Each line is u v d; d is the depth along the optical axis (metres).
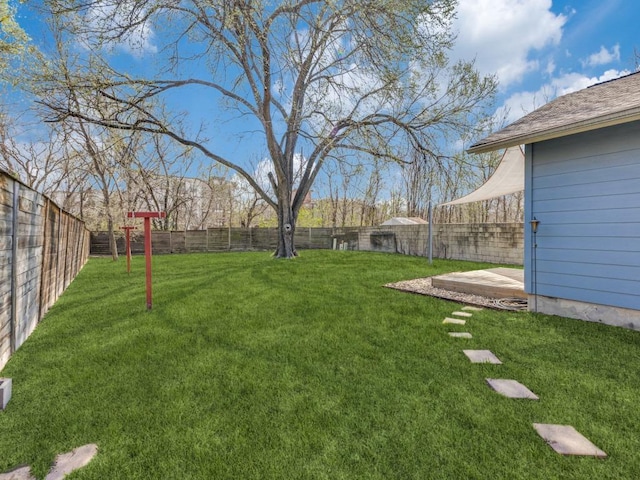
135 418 1.90
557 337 3.18
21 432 1.80
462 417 1.87
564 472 1.46
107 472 1.50
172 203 20.09
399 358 2.72
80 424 1.86
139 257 13.81
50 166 13.62
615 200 3.44
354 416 1.89
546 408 1.96
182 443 1.68
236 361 2.70
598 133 3.54
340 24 6.86
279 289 5.73
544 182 4.02
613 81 5.00
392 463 1.53
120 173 11.75
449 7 6.73
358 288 5.78
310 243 17.92
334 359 2.71
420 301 4.77
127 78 8.77
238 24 7.35
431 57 7.81
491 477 1.44
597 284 3.60
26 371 2.55
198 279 7.01
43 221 4.02
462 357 2.73
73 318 4.05
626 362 2.59
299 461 1.55
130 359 2.77
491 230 9.88
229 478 1.45
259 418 1.89
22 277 3.12
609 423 1.81
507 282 5.18
